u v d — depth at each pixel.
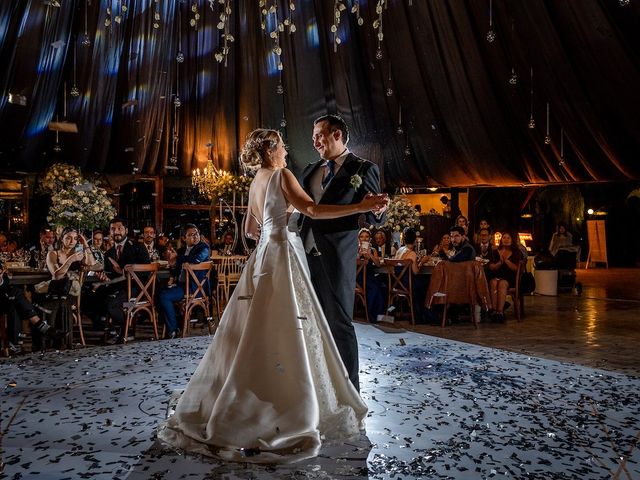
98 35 8.52
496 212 15.53
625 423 3.11
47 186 9.05
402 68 9.30
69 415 3.22
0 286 5.14
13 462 2.53
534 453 2.66
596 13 6.84
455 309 7.23
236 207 10.19
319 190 3.19
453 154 10.43
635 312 8.20
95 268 5.74
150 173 10.79
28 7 7.59
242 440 2.59
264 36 9.30
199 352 5.15
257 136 3.16
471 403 3.47
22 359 4.84
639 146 8.18
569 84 7.95
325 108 10.21
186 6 8.84
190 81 9.75
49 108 9.07
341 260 3.07
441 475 2.40
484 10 7.83
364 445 2.74
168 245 8.58
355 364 3.14
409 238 7.37
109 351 5.22
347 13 8.90
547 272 10.35
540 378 4.13
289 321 2.77
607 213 19.47
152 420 3.12
